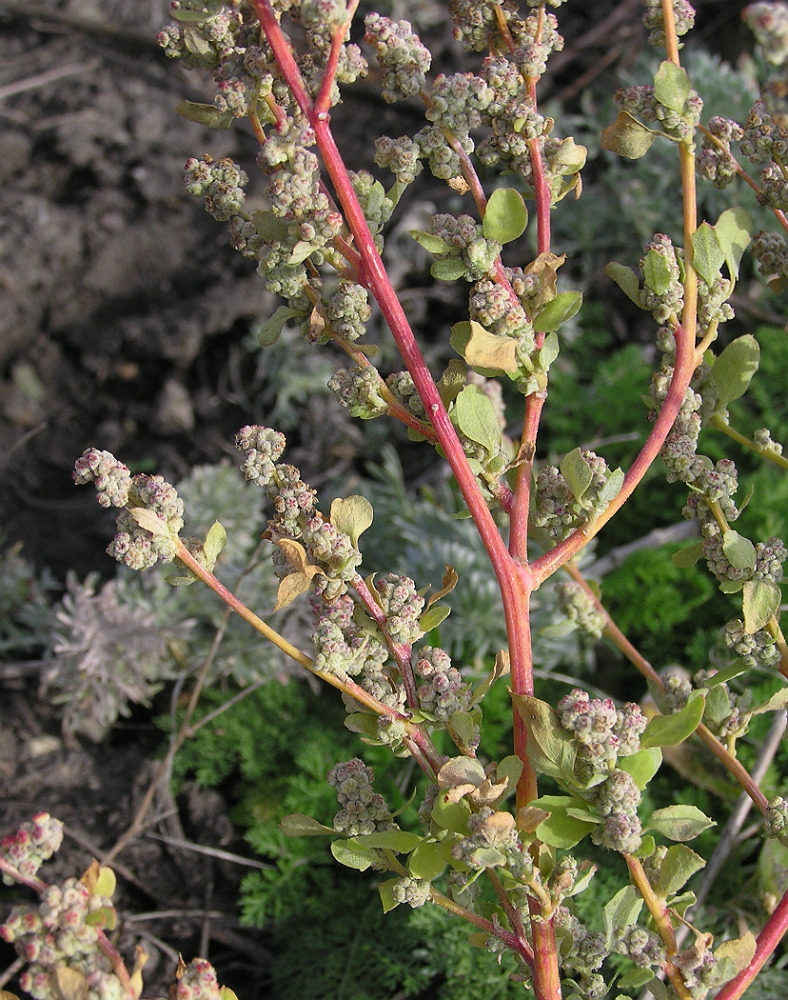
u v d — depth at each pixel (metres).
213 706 0.46
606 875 0.38
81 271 0.61
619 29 0.67
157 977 0.39
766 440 0.28
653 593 0.46
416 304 0.61
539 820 0.24
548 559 0.26
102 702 0.45
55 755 0.45
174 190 0.63
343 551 0.25
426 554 0.47
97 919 0.23
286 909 0.39
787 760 0.40
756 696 0.41
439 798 0.24
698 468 0.27
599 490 0.26
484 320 0.25
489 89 0.25
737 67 0.67
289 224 0.25
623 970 0.35
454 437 0.25
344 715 0.45
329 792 0.41
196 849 0.41
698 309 0.27
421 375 0.25
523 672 0.25
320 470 0.58
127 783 0.44
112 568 0.55
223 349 0.62
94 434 0.60
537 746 0.24
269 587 0.47
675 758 0.40
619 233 0.61
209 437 0.60
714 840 0.39
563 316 0.26
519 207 0.25
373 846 0.25
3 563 0.51
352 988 0.37
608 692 0.46
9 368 0.60
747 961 0.25
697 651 0.44
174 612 0.47
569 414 0.56
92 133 0.65
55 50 0.69
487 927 0.26
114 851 0.39
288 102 0.26
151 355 0.60
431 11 0.70
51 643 0.48
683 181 0.27
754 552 0.27
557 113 0.65
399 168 0.26
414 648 0.43
